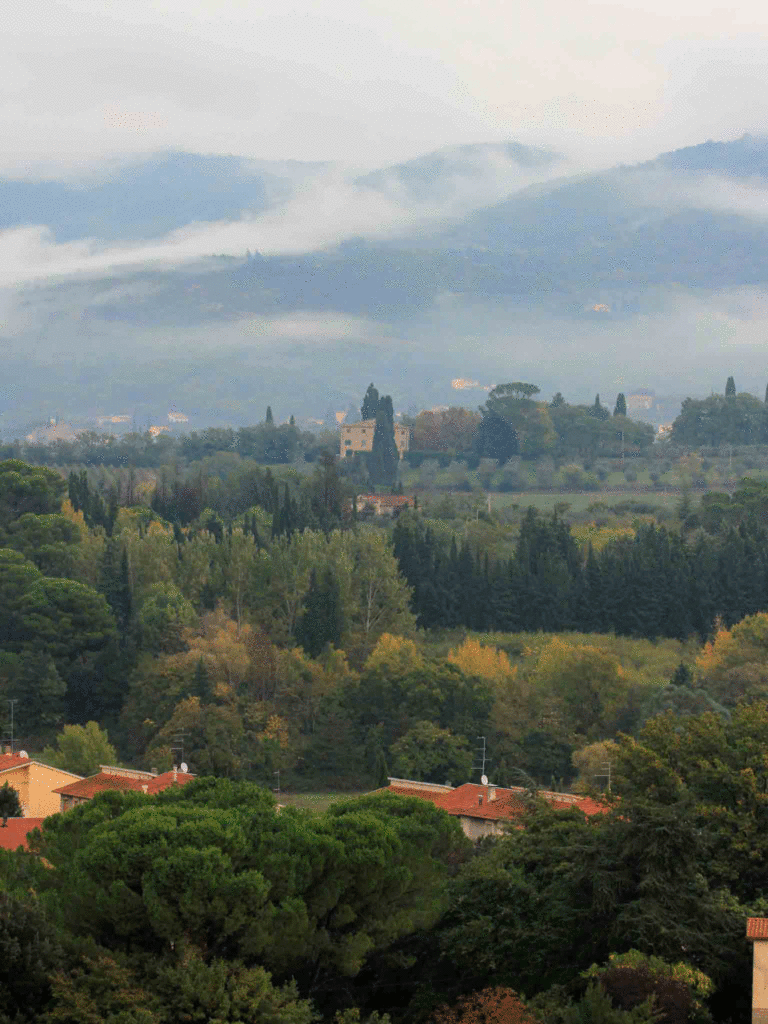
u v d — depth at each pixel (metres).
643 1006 159.50
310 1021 166.38
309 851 175.88
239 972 160.38
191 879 161.38
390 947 191.88
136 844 167.88
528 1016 162.88
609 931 183.75
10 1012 153.00
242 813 184.75
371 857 178.50
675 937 176.38
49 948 155.88
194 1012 153.38
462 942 188.25
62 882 178.75
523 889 193.25
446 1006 174.88
